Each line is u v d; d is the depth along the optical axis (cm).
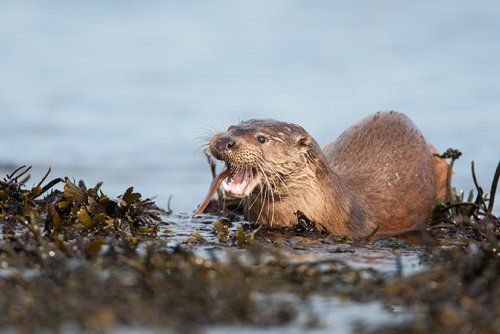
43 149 5128
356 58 8412
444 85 7206
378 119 3747
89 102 6531
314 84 7294
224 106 6469
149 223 2839
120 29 9688
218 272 1853
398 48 8831
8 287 1764
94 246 2052
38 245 2180
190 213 3388
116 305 1638
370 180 3425
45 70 7656
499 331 1598
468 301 1731
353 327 1650
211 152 2955
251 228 3017
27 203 2780
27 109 6181
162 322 1605
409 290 1827
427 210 3538
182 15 10431
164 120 6022
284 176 3000
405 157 3566
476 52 8562
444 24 9881
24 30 9369
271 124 3048
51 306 1617
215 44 9056
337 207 3112
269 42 9188
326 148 3806
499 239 2738
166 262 1931
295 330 1630
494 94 6831
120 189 4300
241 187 2938
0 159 4850
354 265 2255
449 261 2183
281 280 1906
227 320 1642
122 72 7731
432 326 1608
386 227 3300
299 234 2950
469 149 5194
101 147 5253
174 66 8025
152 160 4956
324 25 10038
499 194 4253
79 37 9212
